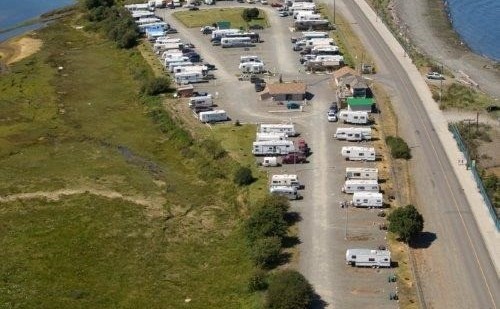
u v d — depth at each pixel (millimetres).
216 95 158625
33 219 115562
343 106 149875
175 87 166000
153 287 97688
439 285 94750
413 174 123312
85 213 117125
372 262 97750
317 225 108625
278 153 130250
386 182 120500
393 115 146500
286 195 115188
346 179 120500
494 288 94125
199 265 102812
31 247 107750
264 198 113625
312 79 167000
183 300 94750
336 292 93188
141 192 124312
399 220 102500
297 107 150750
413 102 153000
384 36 195875
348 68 163875
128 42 197125
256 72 171500
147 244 108188
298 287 88688
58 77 179125
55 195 123188
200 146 137500
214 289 96875
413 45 194875
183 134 143375
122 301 94812
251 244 104875
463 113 147750
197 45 192500
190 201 121500
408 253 101125
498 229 106812
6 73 183625
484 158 129625
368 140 135375
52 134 148000
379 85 162000
